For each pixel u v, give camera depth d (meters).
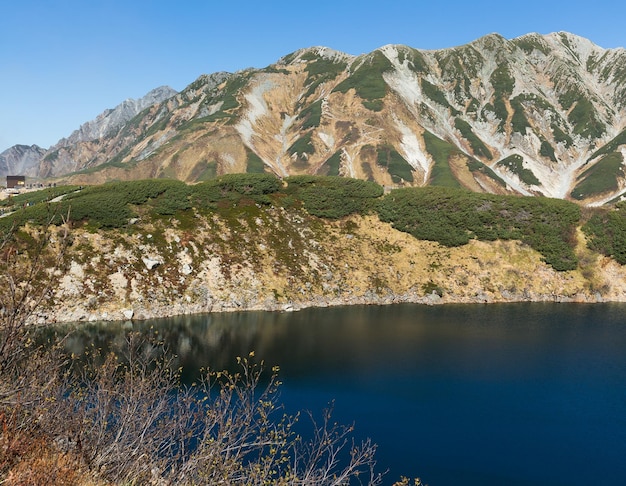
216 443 12.27
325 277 80.25
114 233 74.31
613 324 66.44
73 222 71.56
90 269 67.44
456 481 28.00
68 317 61.06
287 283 77.25
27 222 67.50
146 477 11.73
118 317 63.75
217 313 69.25
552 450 31.86
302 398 39.16
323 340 56.62
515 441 32.97
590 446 32.50
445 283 83.12
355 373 45.47
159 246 75.56
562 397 40.47
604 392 41.66
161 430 12.78
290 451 28.70
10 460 9.79
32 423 10.82
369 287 80.62
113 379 13.88
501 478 28.53
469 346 55.16
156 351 49.16
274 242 83.81
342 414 36.34
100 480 10.80
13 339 9.66
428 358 50.44
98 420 12.25
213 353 50.19
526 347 55.00
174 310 68.00
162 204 83.00
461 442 32.62
